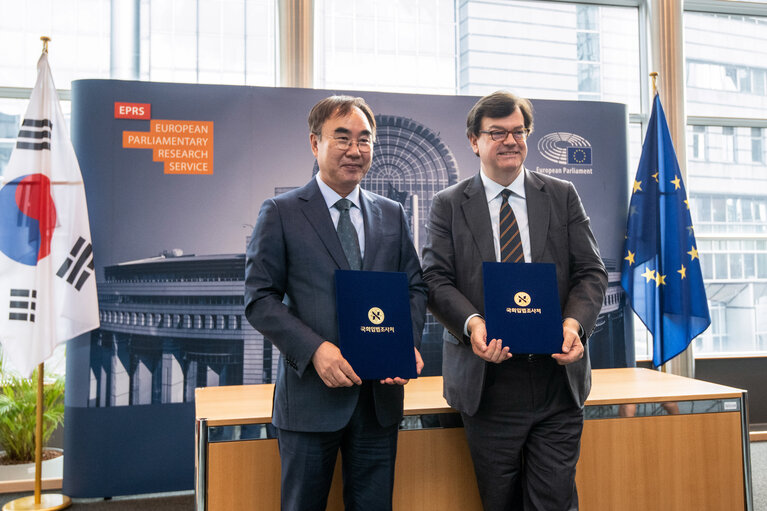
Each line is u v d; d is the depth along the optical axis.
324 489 1.60
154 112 3.22
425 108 3.51
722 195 4.43
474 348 1.67
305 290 1.59
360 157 1.62
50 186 2.92
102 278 3.14
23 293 2.83
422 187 3.50
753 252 4.44
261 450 2.10
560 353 1.65
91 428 3.10
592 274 1.84
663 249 3.68
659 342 3.62
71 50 3.62
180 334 3.22
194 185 3.25
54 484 3.29
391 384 1.56
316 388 1.57
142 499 3.17
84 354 3.11
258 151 3.33
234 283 3.27
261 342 3.28
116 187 3.17
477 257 1.82
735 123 4.45
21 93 3.55
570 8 4.27
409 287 1.75
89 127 3.15
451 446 2.23
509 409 1.77
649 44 4.19
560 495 1.75
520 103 1.83
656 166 3.71
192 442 3.21
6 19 3.55
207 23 3.81
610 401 2.33
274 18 3.87
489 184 1.88
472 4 4.17
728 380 4.28
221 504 2.07
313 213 1.64
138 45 3.71
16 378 3.30
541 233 1.82
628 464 2.34
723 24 4.48
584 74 4.27
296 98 3.38
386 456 1.61
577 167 3.67
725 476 2.41
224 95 3.30
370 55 4.04
